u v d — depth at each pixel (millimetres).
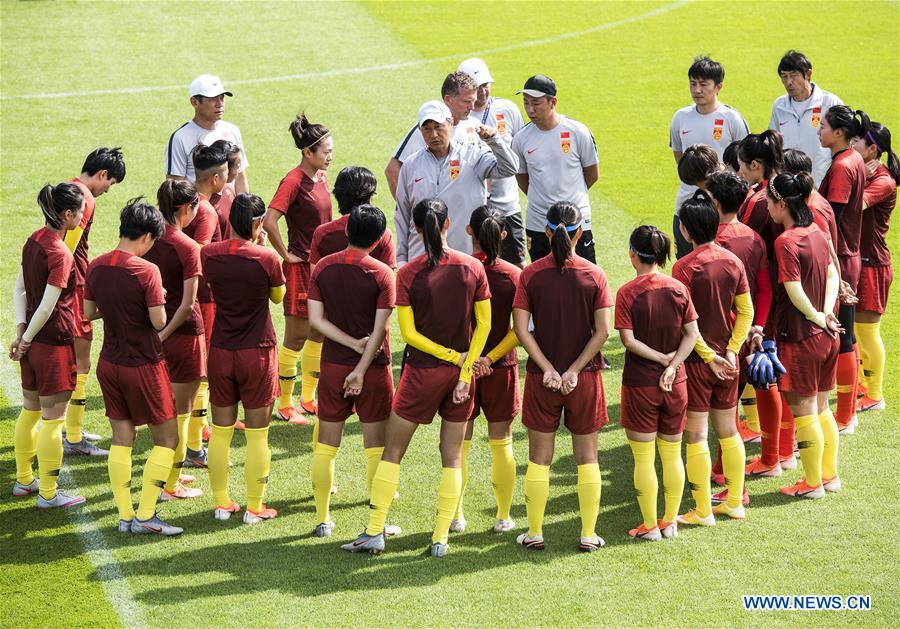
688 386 14461
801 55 20656
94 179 16750
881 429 17781
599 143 33312
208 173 16484
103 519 15211
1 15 45000
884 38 42875
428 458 17094
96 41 42344
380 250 16016
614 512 15438
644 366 14086
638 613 12789
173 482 15805
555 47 42781
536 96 19328
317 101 36844
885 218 17797
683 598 13094
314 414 18844
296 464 17016
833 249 15664
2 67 39156
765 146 15992
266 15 46219
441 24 45594
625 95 37531
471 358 13719
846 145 17047
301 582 13516
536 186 20125
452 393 13844
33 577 13688
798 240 14875
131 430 14797
